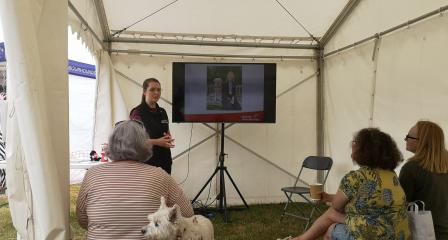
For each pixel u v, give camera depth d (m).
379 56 4.34
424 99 3.58
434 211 2.22
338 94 5.34
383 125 4.26
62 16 1.87
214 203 5.65
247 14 5.06
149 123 3.73
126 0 4.63
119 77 5.43
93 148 5.09
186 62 5.17
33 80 1.54
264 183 5.78
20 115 1.53
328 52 5.62
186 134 5.59
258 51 5.71
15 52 1.51
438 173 2.25
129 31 5.32
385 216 2.08
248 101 5.19
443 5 3.34
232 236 4.23
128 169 1.87
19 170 1.60
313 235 2.36
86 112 6.74
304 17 5.15
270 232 4.37
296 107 5.80
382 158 2.14
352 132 4.96
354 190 2.14
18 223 1.60
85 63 6.79
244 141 5.72
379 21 4.33
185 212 2.03
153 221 1.75
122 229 1.77
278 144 5.78
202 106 5.16
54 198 1.57
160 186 1.88
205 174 5.63
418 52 3.67
